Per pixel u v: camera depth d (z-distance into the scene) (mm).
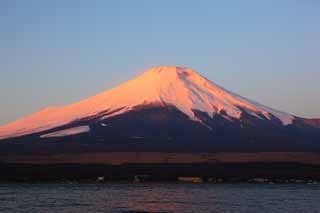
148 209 108000
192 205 115688
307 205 117625
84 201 119500
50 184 185000
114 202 118500
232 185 190625
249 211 108000
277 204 119125
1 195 130125
